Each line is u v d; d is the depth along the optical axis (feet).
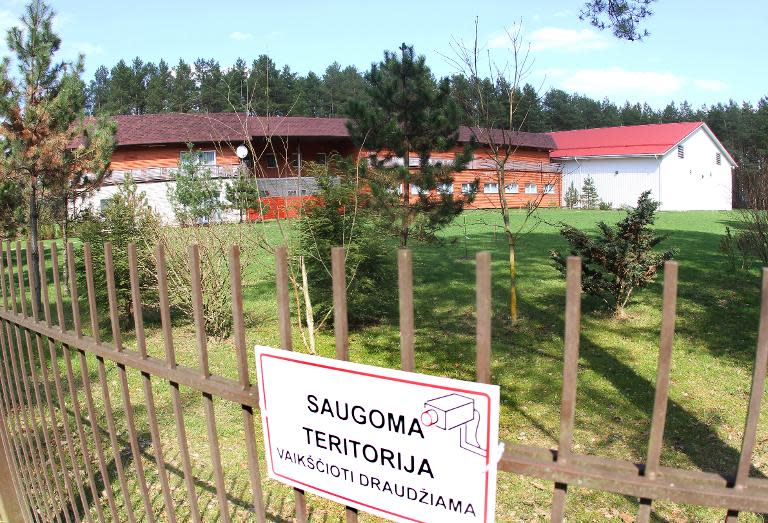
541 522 12.34
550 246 56.59
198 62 216.33
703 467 14.53
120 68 234.58
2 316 9.98
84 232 31.37
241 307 5.63
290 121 97.04
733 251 43.93
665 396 3.72
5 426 10.41
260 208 25.94
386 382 4.62
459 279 40.34
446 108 38.73
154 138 91.40
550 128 231.30
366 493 4.96
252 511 12.87
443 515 4.53
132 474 14.61
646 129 144.15
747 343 24.16
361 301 27.99
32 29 33.91
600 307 30.42
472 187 39.83
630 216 27.71
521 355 23.85
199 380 6.09
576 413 18.06
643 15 28.37
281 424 5.44
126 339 28.66
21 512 10.52
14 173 34.96
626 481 3.92
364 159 38.78
